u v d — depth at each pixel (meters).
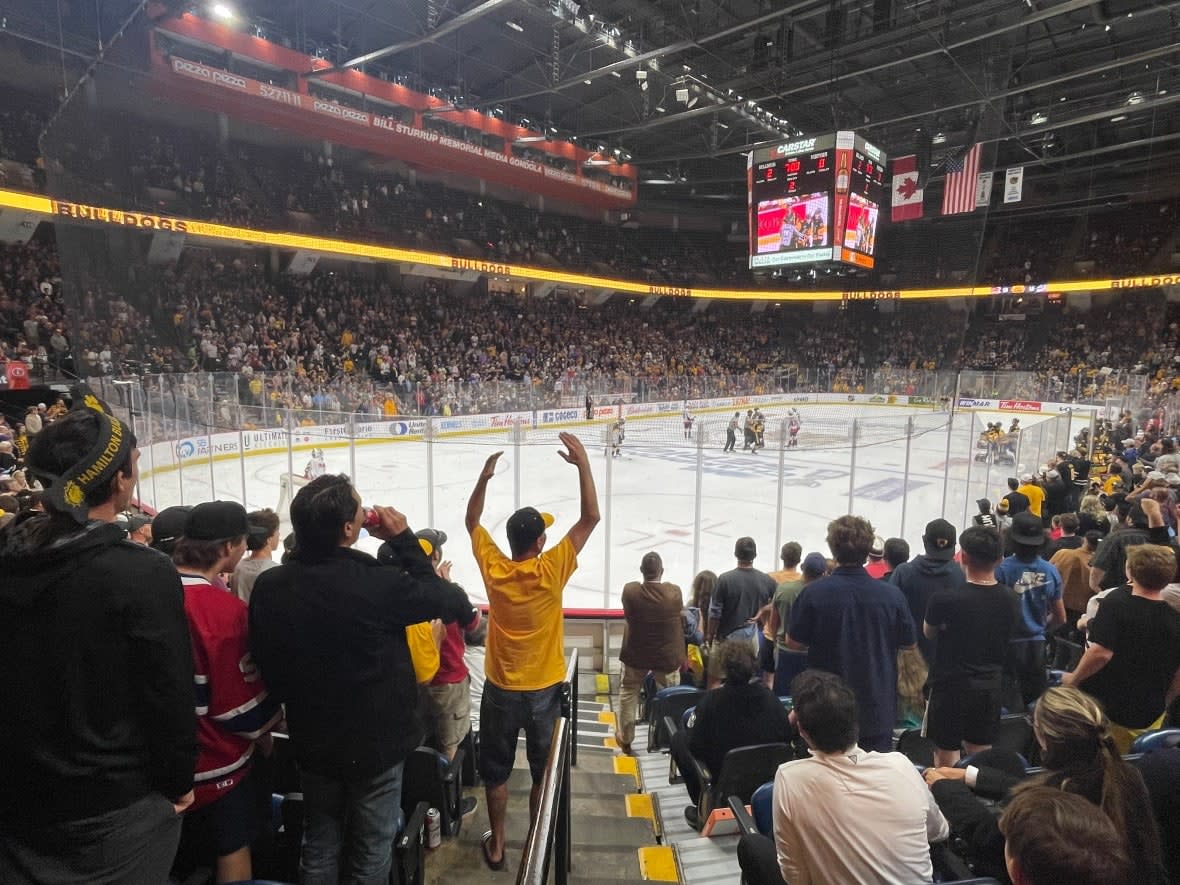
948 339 42.19
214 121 27.20
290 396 19.34
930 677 4.14
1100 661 3.78
